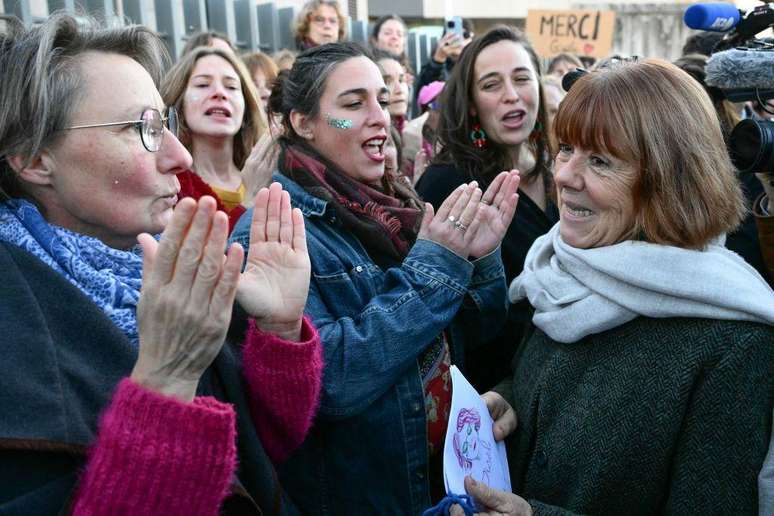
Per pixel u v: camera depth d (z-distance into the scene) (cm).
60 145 118
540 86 284
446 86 286
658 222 155
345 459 168
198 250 102
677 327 152
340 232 190
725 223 155
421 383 175
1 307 107
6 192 124
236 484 121
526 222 265
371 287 182
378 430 168
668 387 149
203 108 312
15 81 115
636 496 153
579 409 160
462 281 177
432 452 180
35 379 104
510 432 177
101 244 124
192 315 103
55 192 122
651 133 152
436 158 287
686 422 149
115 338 115
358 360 162
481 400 175
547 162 284
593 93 158
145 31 129
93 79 119
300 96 203
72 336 113
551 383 167
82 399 110
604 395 156
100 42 123
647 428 150
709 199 152
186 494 102
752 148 163
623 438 152
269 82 406
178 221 102
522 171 285
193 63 317
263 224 141
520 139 276
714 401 145
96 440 106
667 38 893
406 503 170
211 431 103
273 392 137
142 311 104
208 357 107
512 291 203
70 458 105
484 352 228
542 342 180
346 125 198
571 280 168
